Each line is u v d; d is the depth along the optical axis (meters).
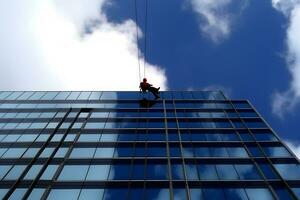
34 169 25.14
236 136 30.81
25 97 41.34
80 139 29.98
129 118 35.00
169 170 24.83
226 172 24.47
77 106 38.44
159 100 40.56
